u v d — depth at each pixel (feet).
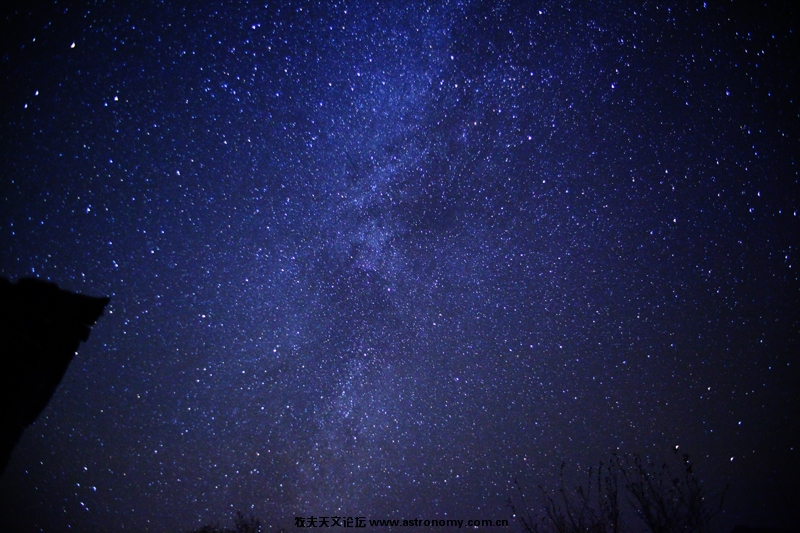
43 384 5.11
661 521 9.96
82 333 5.55
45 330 5.30
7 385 4.85
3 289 5.28
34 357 5.10
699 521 9.70
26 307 5.29
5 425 4.69
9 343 5.04
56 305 5.49
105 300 5.86
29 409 4.95
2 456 4.59
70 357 5.42
